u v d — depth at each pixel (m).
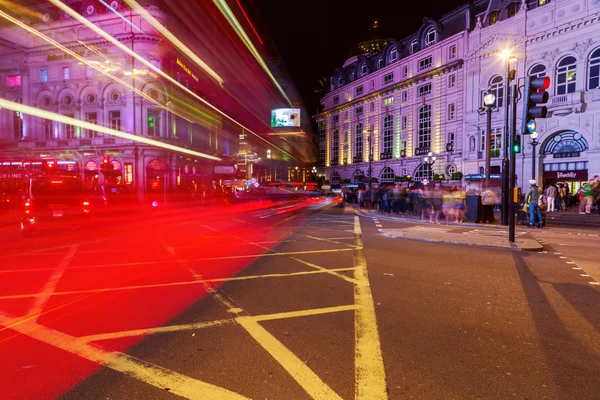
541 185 32.38
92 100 41.94
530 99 8.76
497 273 6.31
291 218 18.69
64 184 11.98
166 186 41.84
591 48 29.31
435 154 45.56
